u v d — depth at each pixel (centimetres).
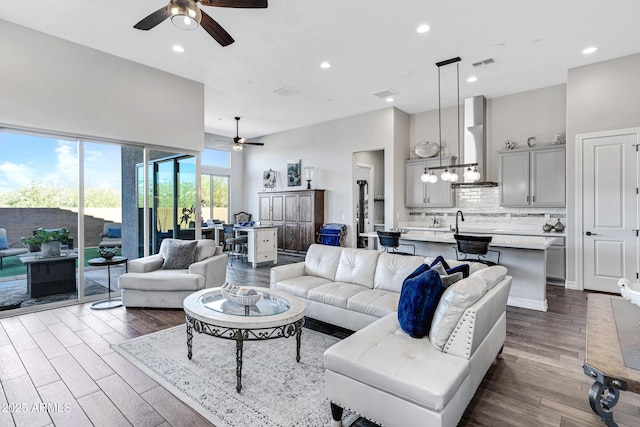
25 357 273
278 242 871
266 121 788
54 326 343
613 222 462
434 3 325
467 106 617
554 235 516
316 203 781
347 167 749
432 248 512
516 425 192
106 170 454
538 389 230
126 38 398
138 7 335
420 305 211
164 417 197
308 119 769
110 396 218
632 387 121
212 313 244
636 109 442
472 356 193
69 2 327
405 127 713
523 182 570
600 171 469
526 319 371
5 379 239
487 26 369
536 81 539
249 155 1004
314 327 347
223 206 985
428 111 702
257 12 340
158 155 501
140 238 488
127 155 472
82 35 392
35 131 394
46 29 379
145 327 340
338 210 770
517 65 473
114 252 416
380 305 286
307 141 833
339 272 372
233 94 598
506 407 209
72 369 253
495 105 621
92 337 314
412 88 567
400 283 322
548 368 260
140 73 469
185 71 495
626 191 452
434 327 202
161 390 225
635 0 319
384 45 412
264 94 598
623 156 452
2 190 382
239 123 809
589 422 195
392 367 174
